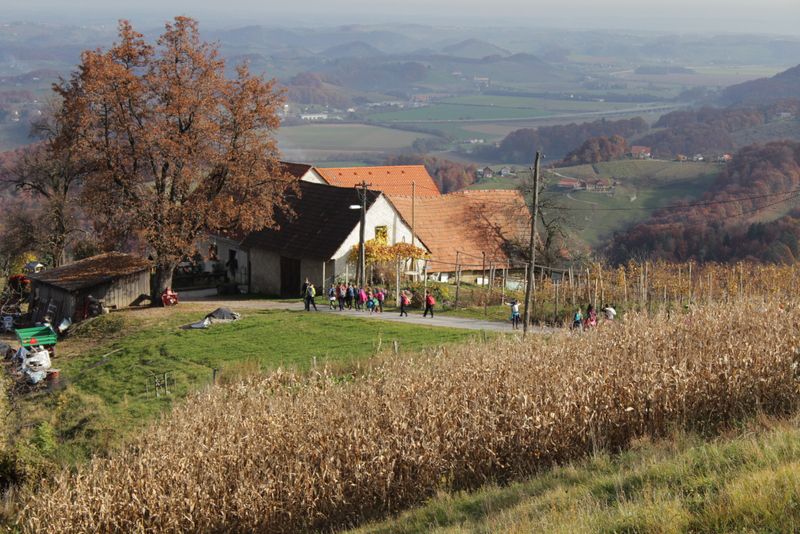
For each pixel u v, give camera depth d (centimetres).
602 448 1756
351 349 3438
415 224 6394
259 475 1814
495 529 1252
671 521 1095
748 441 1412
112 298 5081
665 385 1828
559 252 6638
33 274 5488
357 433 1820
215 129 4603
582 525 1144
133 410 2850
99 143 4591
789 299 2958
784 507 1054
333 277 5628
